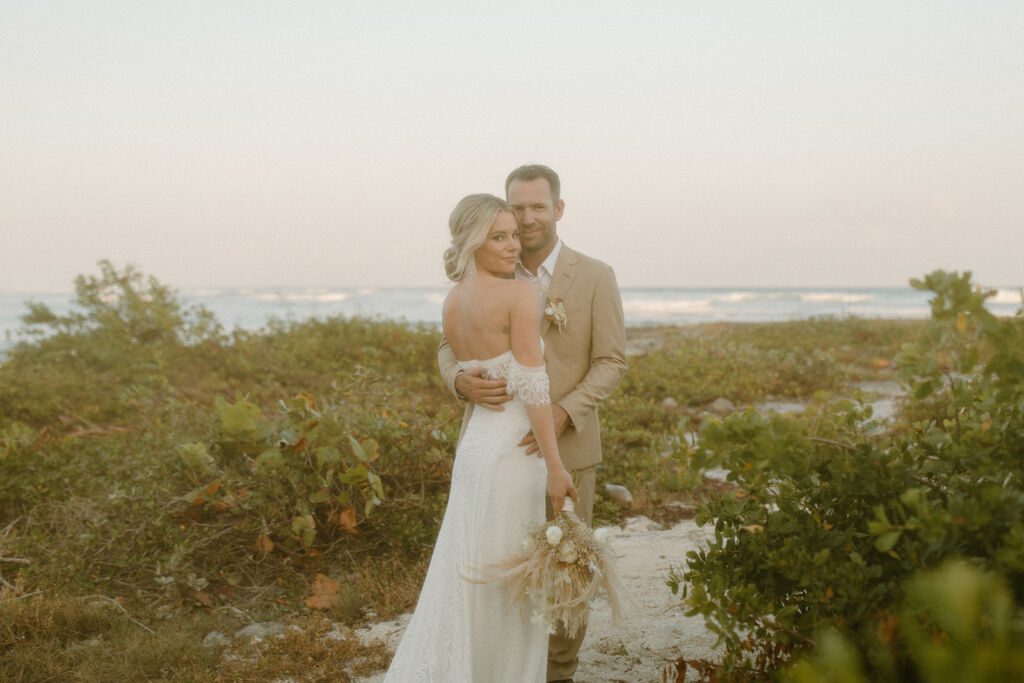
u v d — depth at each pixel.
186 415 7.23
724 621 2.69
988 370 2.19
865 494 2.62
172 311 13.77
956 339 2.26
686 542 5.48
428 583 3.22
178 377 11.16
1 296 106.31
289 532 5.11
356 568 5.02
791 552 2.62
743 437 2.65
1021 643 1.74
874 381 13.26
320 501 5.15
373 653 4.01
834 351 16.19
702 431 2.68
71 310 13.81
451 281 3.25
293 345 12.55
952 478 2.54
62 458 6.27
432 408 8.28
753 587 2.68
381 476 5.61
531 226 3.44
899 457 2.69
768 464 2.65
